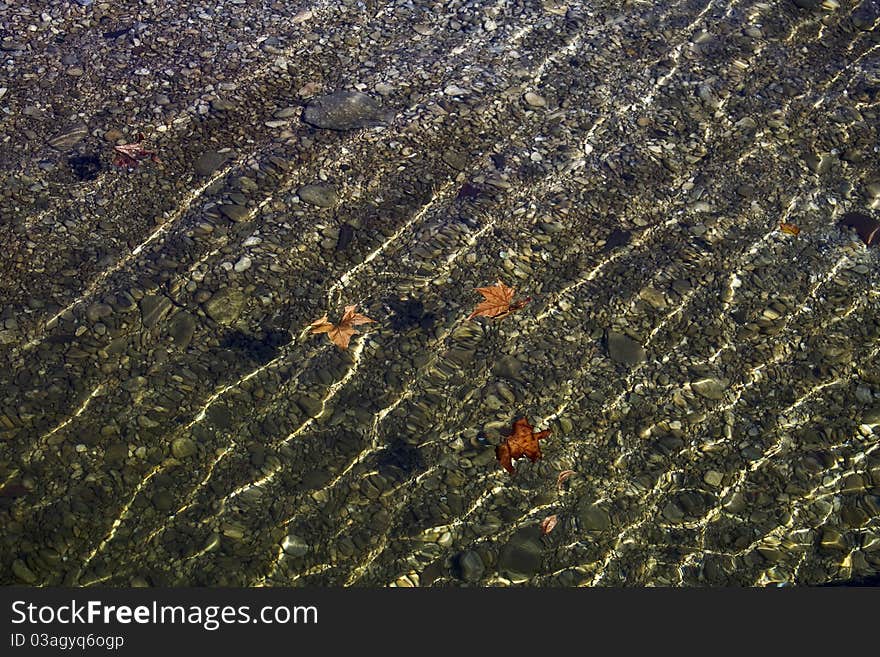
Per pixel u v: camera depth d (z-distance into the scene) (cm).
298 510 288
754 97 375
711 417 305
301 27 393
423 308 323
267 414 302
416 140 359
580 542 286
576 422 304
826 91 378
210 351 312
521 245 336
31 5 397
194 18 395
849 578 282
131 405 301
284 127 362
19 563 279
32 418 298
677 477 296
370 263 331
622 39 392
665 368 313
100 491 288
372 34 392
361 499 290
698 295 326
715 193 349
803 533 288
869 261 334
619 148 360
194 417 300
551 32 393
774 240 338
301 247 334
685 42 392
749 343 318
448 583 281
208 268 328
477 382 309
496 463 296
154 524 285
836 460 298
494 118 366
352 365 311
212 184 346
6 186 342
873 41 394
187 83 373
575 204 346
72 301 319
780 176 354
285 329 317
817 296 327
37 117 362
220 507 288
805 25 399
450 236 337
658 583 282
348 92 372
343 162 353
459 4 404
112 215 338
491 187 349
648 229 341
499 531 287
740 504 292
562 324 320
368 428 301
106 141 356
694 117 369
